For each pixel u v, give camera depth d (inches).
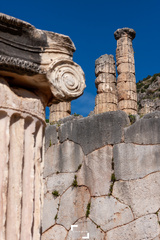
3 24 163.6
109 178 300.0
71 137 333.1
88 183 311.4
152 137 289.7
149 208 275.9
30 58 168.7
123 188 290.5
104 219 293.6
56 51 174.7
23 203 155.1
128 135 300.2
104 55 627.2
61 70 173.9
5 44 163.8
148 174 283.3
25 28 168.4
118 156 299.7
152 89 1619.1
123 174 293.4
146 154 288.5
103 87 609.9
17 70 164.6
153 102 657.0
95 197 304.2
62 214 319.3
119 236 282.7
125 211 285.1
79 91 177.5
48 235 321.7
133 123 301.6
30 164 161.5
